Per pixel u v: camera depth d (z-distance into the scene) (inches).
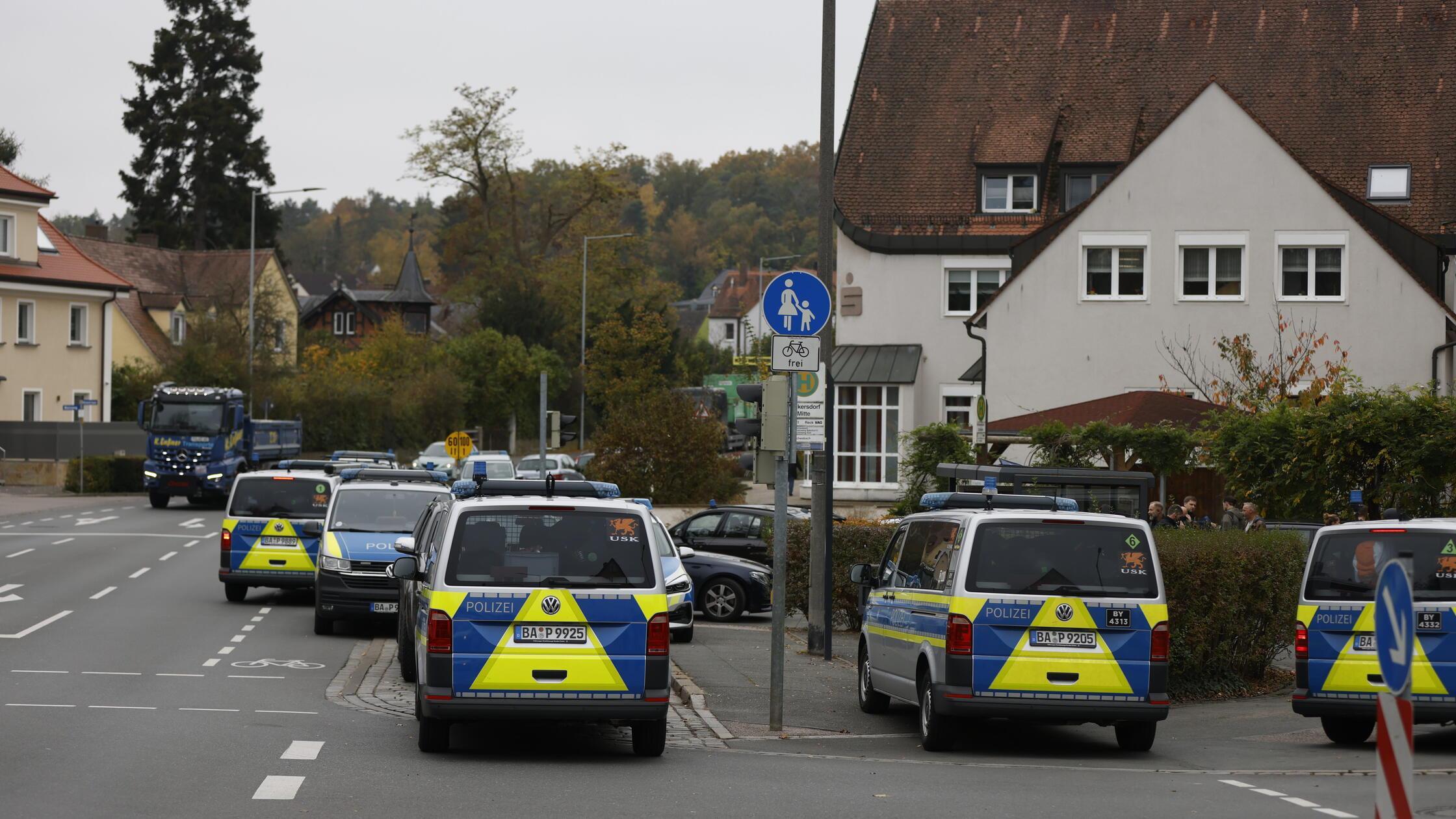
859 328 4013.3
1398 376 3250.5
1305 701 1221.1
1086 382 3383.4
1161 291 3353.8
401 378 7027.6
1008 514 1159.6
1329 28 3951.8
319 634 1958.7
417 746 1135.6
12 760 1010.1
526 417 7460.6
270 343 6427.2
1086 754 1187.3
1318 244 3287.4
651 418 3661.4
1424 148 3654.0
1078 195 3885.3
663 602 1081.4
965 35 4192.9
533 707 1057.5
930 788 981.8
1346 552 1224.2
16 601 2217.0
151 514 4111.7
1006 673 1132.5
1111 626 1137.4
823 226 1745.8
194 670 1574.8
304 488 2279.8
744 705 1418.6
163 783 940.0
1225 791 981.8
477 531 1077.8
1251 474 1998.0
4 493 4884.4
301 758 1052.5
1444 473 1861.5
